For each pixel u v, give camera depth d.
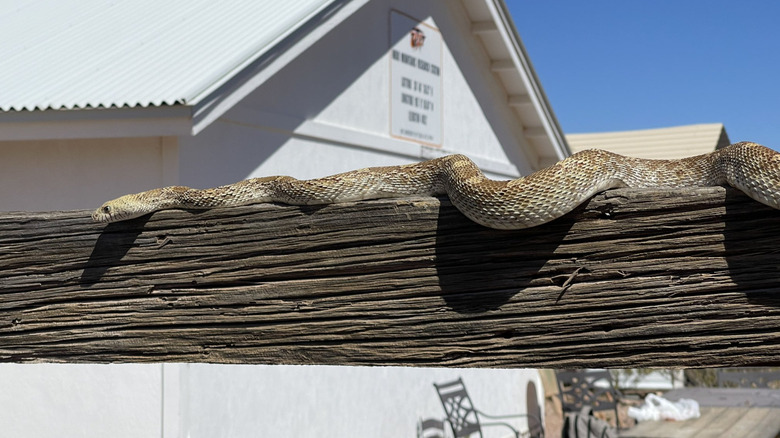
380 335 2.93
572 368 2.72
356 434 10.52
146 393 7.88
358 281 2.97
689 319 2.59
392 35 12.12
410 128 12.45
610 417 15.91
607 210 2.69
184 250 3.21
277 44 8.70
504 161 15.45
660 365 2.62
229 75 8.02
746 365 2.54
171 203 3.55
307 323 3.02
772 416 10.33
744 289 2.54
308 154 10.27
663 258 2.63
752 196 2.52
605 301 2.68
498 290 2.80
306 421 9.70
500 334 2.80
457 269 2.85
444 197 2.94
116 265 3.29
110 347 3.27
